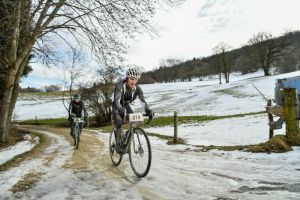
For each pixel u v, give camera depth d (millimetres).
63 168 6898
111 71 13984
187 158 7102
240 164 5918
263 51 82750
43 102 73438
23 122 46969
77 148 10891
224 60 91812
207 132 14289
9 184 5676
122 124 5867
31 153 10141
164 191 4473
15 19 12570
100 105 34750
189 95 60188
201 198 4031
